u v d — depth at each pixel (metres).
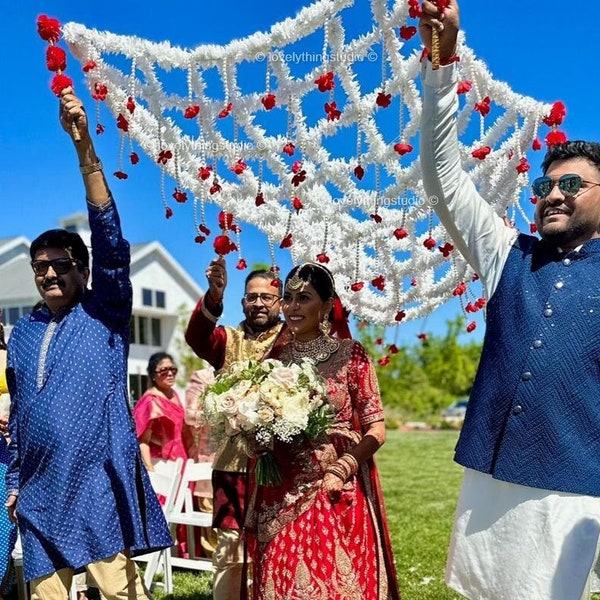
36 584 3.15
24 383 3.31
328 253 4.07
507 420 2.64
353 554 3.23
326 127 3.37
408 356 35.56
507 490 2.64
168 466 5.91
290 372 3.25
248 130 3.35
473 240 2.85
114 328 3.38
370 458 3.48
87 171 3.19
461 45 3.38
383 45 3.14
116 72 3.34
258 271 4.42
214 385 3.39
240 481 4.20
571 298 2.62
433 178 2.78
